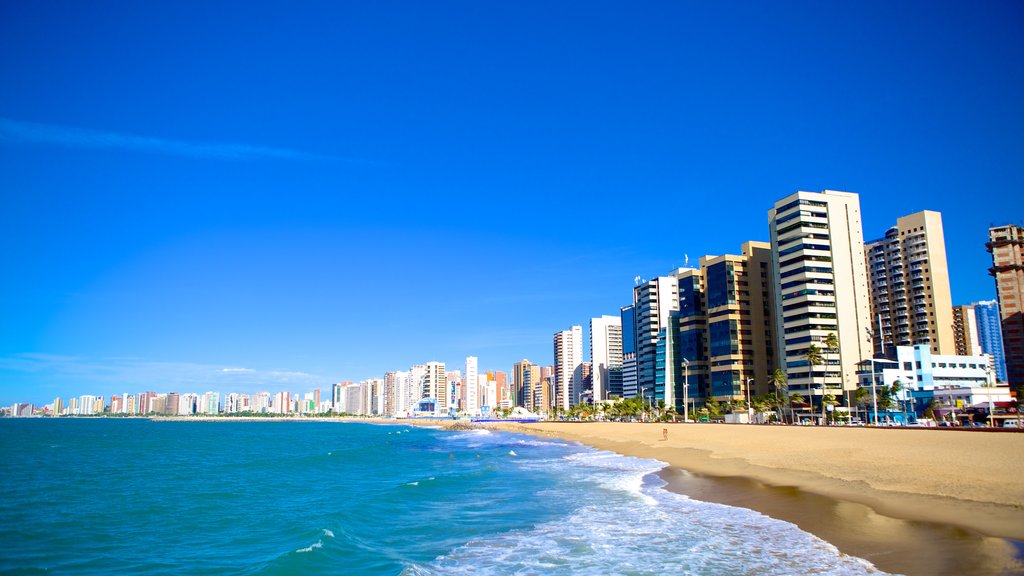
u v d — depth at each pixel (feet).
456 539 98.48
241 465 248.11
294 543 98.27
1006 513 90.33
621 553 85.61
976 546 74.54
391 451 341.41
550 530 103.40
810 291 519.60
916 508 99.09
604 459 244.22
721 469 178.29
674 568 77.20
